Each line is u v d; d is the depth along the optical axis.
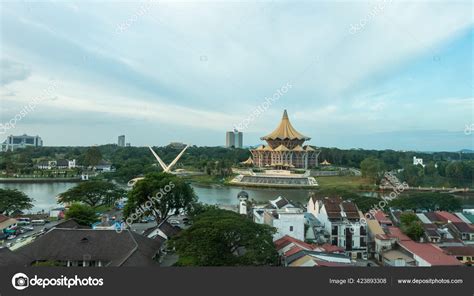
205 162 199.12
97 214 76.81
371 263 54.91
